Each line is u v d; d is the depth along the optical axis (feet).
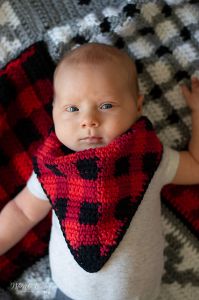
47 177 2.77
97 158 2.55
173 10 3.08
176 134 3.14
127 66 2.67
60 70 2.66
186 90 3.06
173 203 3.19
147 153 2.72
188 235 3.20
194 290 3.21
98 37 3.08
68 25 3.09
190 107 3.03
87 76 2.56
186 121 3.12
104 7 3.09
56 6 3.10
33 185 2.91
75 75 2.58
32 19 3.10
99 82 2.56
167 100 3.12
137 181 2.68
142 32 3.09
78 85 2.57
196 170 2.89
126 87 2.64
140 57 3.10
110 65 2.59
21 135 3.16
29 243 3.26
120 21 3.06
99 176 2.58
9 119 3.14
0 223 3.01
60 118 2.66
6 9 3.11
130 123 2.67
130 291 2.70
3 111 3.11
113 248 2.62
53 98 2.98
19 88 3.11
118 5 3.08
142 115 3.03
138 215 2.69
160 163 2.80
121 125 2.61
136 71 2.86
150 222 2.74
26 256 3.27
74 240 2.65
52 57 3.10
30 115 3.14
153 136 2.78
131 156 2.66
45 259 3.27
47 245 3.26
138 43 3.09
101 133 2.59
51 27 3.09
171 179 2.87
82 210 2.63
